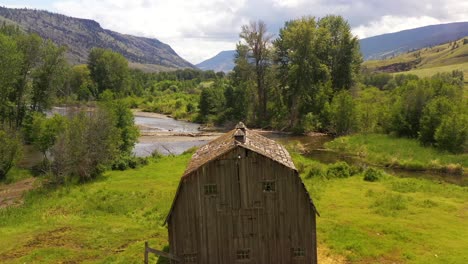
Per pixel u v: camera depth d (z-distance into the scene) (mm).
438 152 56000
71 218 32688
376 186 41125
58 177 44000
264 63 97062
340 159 57906
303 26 87125
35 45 72750
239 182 22266
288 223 22484
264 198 22359
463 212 32719
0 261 24797
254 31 95500
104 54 149250
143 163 54000
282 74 94938
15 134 50781
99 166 47250
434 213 32438
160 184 42750
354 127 77438
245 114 99625
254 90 99875
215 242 22562
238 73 100375
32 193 40219
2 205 37719
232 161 22172
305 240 22531
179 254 22625
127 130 56844
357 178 44531
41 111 77750
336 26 98812
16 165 52062
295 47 89312
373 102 89812
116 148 51312
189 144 73562
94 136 46625
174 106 132375
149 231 29672
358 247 25906
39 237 28672
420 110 66938
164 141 76500
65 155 44000
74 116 51812
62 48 76312
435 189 39656
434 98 67125
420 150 57438
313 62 90750
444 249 25469
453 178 46625
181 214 22453
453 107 61188
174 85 183000
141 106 142750
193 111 118562
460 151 55750
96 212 34188
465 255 24500
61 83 80500
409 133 68312
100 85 145500
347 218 31562
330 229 29172
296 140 76688
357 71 101062
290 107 93750
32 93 74625
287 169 22203
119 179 45625
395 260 24203
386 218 31469
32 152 62188
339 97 78688
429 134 61031
